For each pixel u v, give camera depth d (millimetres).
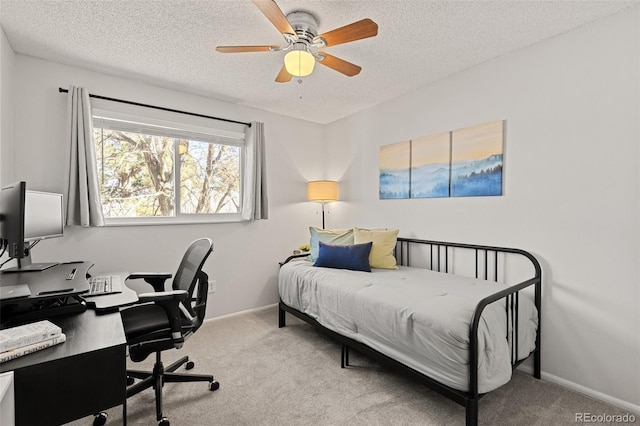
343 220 3891
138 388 1764
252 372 2201
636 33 1766
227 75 2688
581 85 1972
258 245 3570
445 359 1581
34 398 946
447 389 1577
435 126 2828
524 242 2246
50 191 2398
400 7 1774
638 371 1771
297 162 3906
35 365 944
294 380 2100
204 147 3303
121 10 1799
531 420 1690
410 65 2510
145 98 2826
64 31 2010
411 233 3068
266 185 3484
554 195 2098
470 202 2574
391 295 1993
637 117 1769
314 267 2865
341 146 3900
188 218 3172
